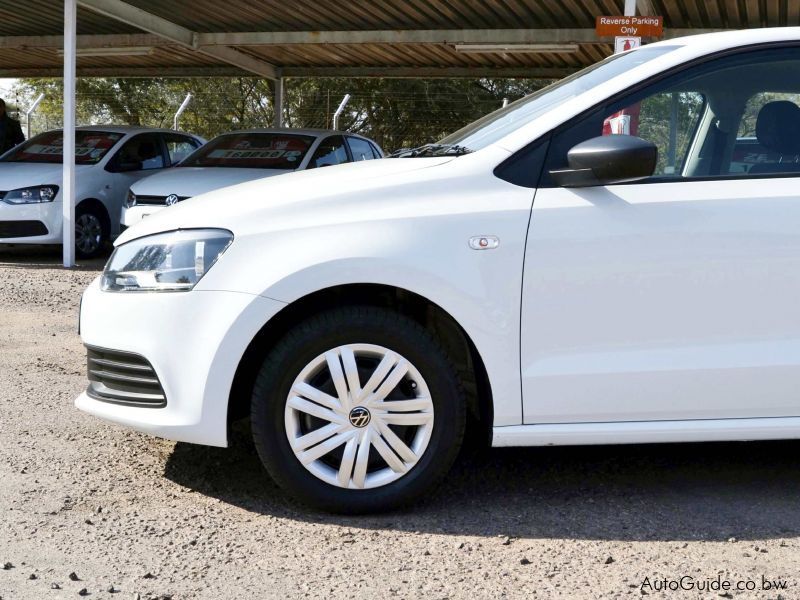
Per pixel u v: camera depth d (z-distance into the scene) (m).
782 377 3.52
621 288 3.47
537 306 3.46
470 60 17.55
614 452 4.36
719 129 3.65
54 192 11.17
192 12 14.56
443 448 3.50
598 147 3.39
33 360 6.09
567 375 3.48
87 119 36.47
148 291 3.58
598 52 16.20
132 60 18.89
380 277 3.41
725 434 3.56
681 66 3.67
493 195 3.52
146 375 3.60
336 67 19.14
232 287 3.45
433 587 2.96
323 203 3.52
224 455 4.27
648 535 3.39
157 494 3.77
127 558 3.17
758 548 3.27
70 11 10.98
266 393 3.45
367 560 3.17
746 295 3.50
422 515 3.58
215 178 10.70
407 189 3.54
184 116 35.47
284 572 3.07
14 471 3.99
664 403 3.52
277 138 11.76
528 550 3.26
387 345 3.46
